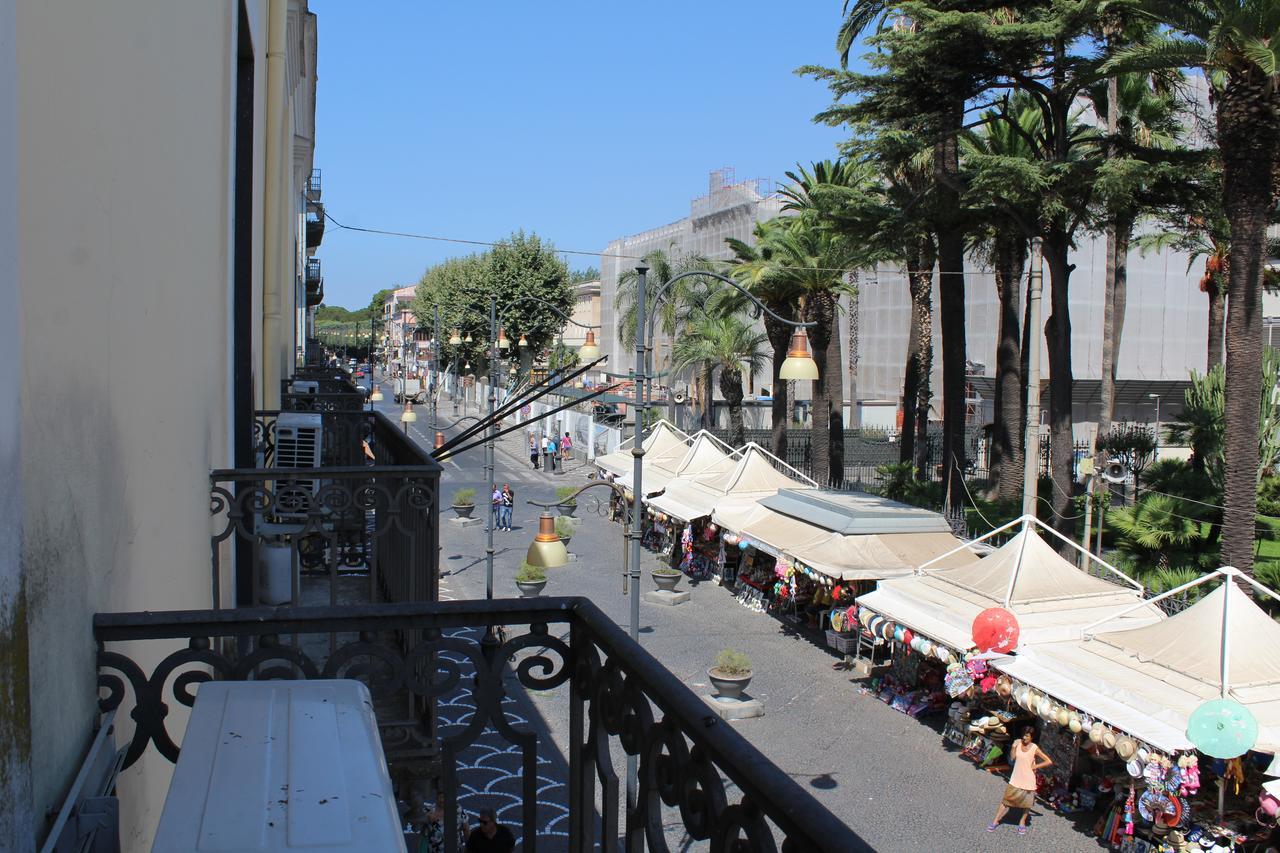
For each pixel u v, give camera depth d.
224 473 5.40
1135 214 21.56
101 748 2.69
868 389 56.47
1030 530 17.28
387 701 5.88
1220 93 17.80
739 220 59.88
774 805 1.67
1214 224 21.94
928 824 12.84
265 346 11.67
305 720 2.33
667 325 44.19
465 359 59.97
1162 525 21.39
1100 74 19.11
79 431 2.69
